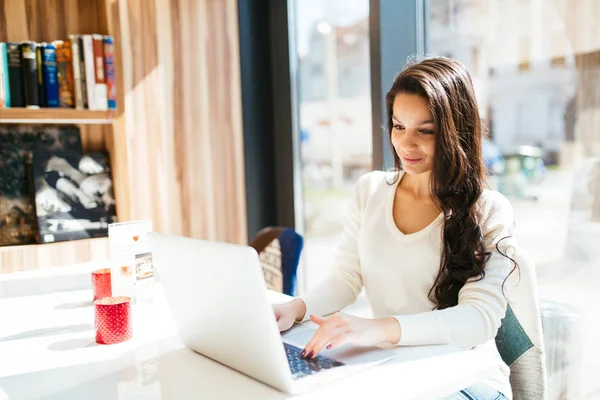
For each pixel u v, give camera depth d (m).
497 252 1.36
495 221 1.40
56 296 1.65
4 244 2.38
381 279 1.50
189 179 2.75
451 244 1.37
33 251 2.29
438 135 1.36
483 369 1.03
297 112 3.01
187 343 1.18
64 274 1.97
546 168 2.01
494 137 2.16
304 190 3.05
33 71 2.32
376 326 1.13
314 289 1.56
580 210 1.92
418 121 1.37
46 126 2.49
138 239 1.51
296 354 1.11
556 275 2.02
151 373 1.05
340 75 2.78
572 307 1.97
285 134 3.03
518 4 2.04
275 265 2.02
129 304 1.25
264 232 2.14
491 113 2.17
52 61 2.36
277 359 0.92
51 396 0.96
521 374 1.39
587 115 1.87
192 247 1.00
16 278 1.92
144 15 2.57
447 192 1.39
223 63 2.85
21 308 1.52
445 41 2.30
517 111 2.08
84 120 2.43
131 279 1.50
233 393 0.95
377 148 2.38
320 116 2.93
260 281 0.88
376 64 2.34
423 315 1.20
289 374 0.93
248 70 2.99
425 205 1.50
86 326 1.35
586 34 1.86
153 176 2.63
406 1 2.35
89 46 2.42
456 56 2.26
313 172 2.99
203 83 2.78
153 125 2.62
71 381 1.02
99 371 1.07
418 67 1.41
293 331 1.29
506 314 1.39
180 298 1.11
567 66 1.92
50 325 1.37
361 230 1.60
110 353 1.17
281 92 3.02
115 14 2.48
